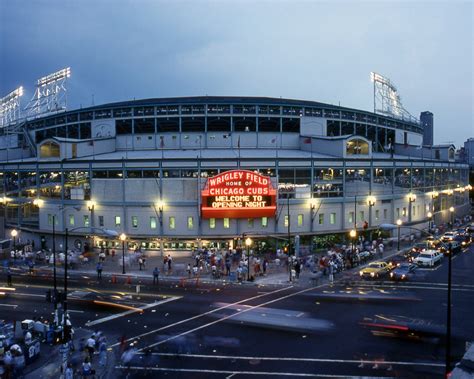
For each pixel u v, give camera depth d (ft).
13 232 250.37
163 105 309.63
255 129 311.47
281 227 247.29
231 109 308.81
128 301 159.53
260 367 105.40
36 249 265.34
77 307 152.56
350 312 145.48
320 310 147.64
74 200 253.65
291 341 120.98
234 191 234.58
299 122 319.88
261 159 245.45
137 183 243.60
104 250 243.81
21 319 140.05
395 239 278.87
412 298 161.99
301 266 215.92
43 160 271.08
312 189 253.65
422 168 324.60
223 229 241.76
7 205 291.58
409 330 128.26
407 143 423.64
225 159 242.17
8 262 224.53
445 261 231.71
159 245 243.40
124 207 244.42
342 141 274.16
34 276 200.75
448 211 374.22
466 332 126.31
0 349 108.88
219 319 139.13
